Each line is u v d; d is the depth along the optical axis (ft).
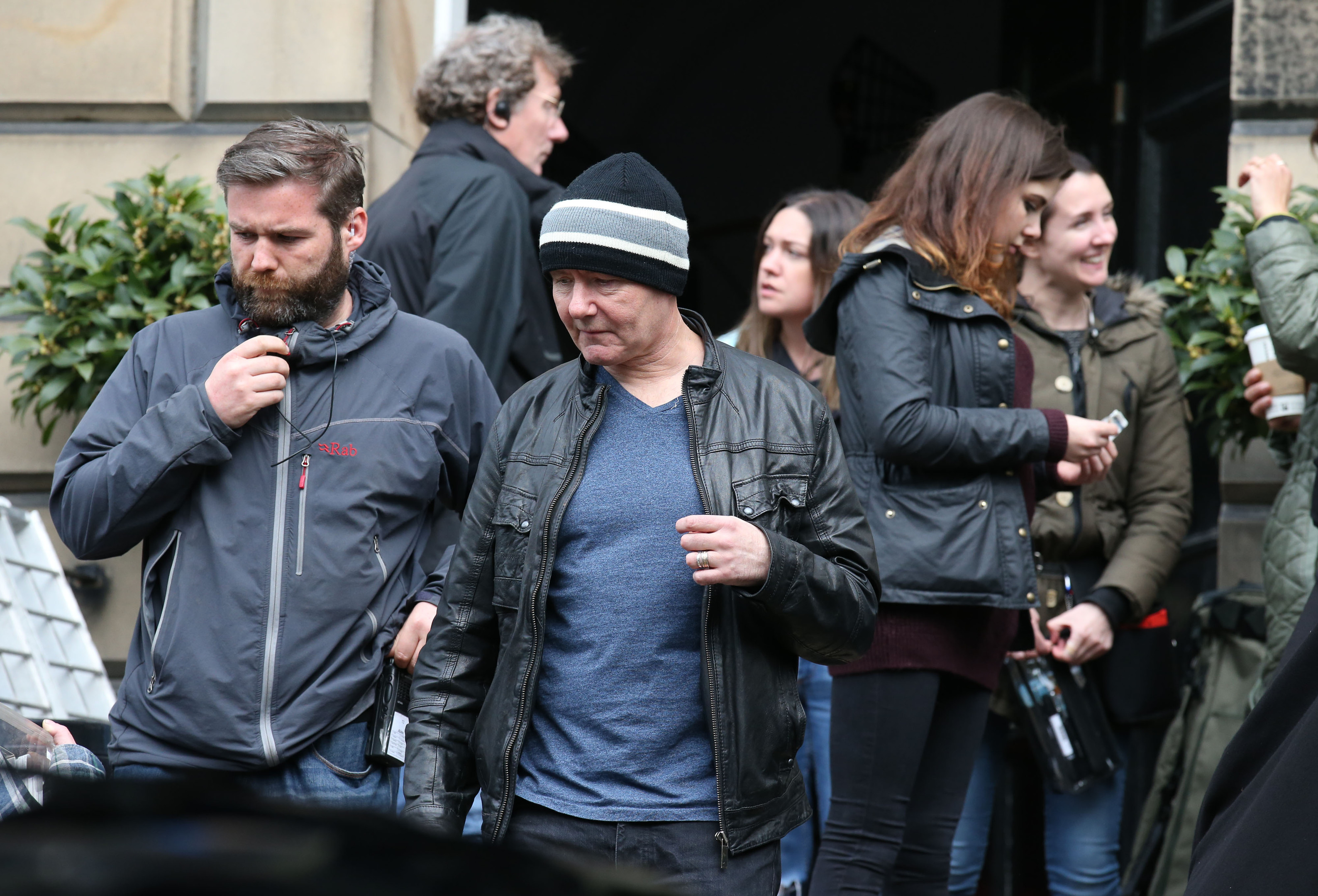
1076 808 43.42
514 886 7.05
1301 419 39.17
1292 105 51.62
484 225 41.91
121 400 31.32
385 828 7.23
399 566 31.32
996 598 33.58
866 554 27.04
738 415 26.68
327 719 29.81
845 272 35.12
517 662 26.11
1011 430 33.45
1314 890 24.97
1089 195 45.21
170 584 29.91
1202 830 28.89
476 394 33.04
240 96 54.13
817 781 47.75
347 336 31.32
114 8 54.65
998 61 104.94
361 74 53.57
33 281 50.57
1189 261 59.82
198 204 49.67
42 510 53.83
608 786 25.41
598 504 26.16
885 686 33.81
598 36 111.14
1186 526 45.06
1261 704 28.17
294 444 30.35
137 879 6.49
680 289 26.63
